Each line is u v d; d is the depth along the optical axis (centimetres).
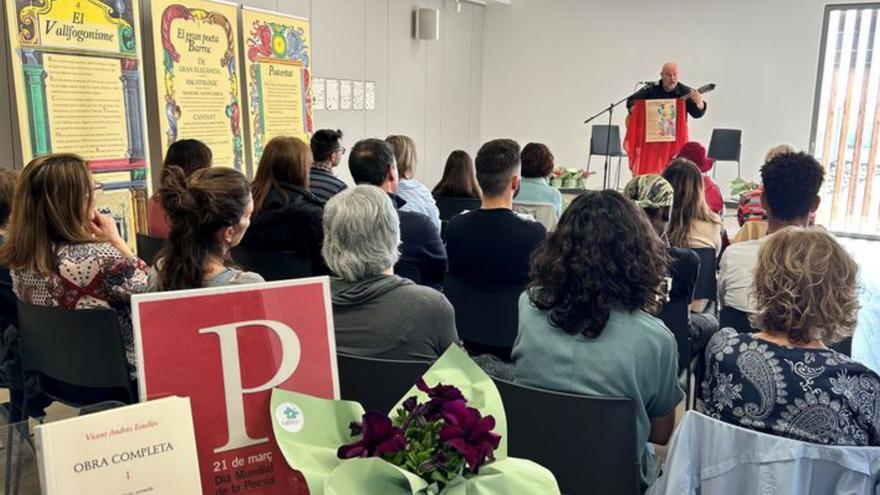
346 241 174
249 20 529
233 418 91
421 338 172
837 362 141
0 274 239
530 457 151
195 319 90
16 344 229
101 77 408
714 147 802
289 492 93
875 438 139
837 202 798
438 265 301
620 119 891
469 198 421
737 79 820
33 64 368
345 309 174
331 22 660
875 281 578
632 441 143
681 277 235
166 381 88
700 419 138
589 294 156
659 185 235
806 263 146
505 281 259
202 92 489
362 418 91
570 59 905
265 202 293
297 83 586
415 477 83
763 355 146
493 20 941
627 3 862
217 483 90
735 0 807
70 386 213
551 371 162
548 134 935
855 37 760
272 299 95
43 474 75
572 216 161
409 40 789
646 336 156
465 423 87
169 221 166
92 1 399
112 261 211
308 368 96
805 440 140
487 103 966
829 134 789
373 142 317
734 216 563
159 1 450
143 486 80
